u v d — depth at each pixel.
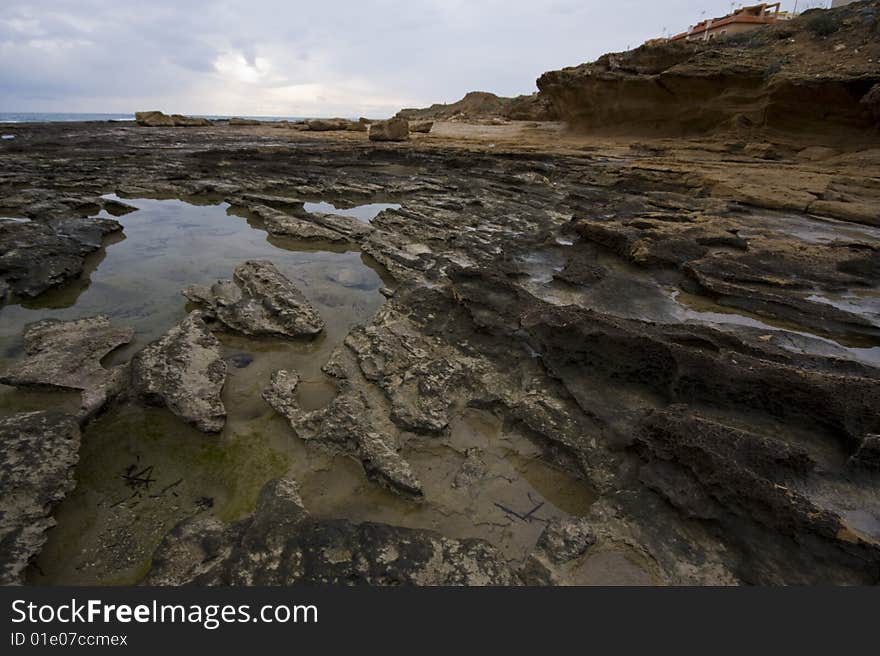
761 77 23.91
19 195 14.39
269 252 11.35
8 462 4.13
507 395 5.59
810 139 21.61
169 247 11.56
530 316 6.34
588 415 5.08
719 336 6.37
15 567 3.43
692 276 9.20
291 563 3.49
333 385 6.11
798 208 14.07
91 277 9.52
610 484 4.37
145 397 5.39
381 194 17.81
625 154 25.36
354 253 11.41
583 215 13.53
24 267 8.91
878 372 5.80
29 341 6.63
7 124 41.88
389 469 4.46
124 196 16.77
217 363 6.13
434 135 39.88
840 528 3.47
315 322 7.43
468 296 7.34
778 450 4.10
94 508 4.21
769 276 9.19
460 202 15.51
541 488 4.54
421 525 4.11
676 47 29.80
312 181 18.75
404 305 7.92
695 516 3.84
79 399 5.47
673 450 4.21
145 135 36.78
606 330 5.67
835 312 7.77
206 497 4.37
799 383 4.71
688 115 27.53
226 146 30.20
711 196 15.81
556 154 24.83
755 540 3.64
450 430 5.22
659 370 5.29
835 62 21.84
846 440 4.37
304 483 4.53
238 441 5.05
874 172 16.81
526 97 66.88
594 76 32.84
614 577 3.57
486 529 4.08
